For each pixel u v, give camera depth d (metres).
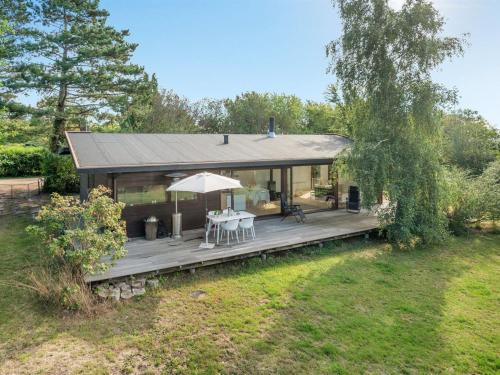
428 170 10.58
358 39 11.05
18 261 8.65
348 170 10.88
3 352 4.95
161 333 5.51
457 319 6.14
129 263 7.73
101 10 20.75
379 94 11.23
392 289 7.41
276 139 15.59
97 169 8.50
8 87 17.47
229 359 4.88
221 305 6.49
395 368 4.75
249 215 10.02
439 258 9.70
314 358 4.92
